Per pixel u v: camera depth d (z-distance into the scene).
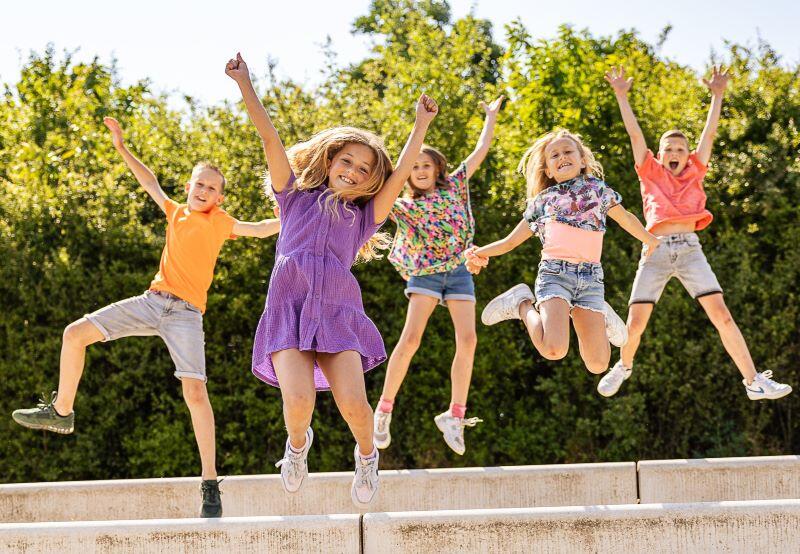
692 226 5.32
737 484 5.00
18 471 6.82
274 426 7.01
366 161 3.78
